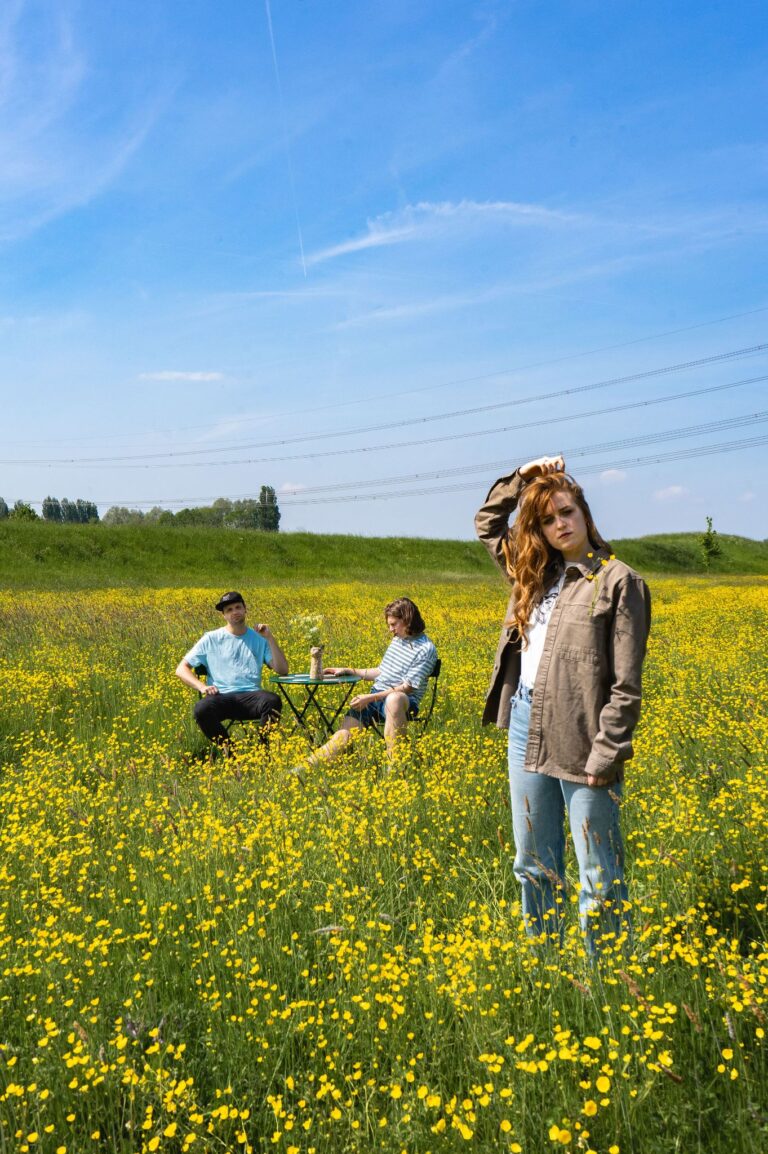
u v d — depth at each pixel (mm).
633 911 3492
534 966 3225
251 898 4035
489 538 3961
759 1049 2764
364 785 5422
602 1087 2436
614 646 3322
